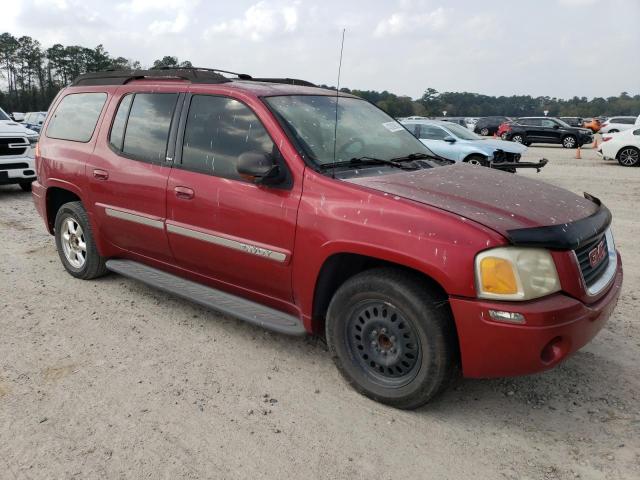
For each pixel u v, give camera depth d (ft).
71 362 12.60
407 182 11.38
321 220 10.98
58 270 19.08
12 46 291.17
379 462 9.33
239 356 13.02
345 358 11.37
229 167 12.78
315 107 13.56
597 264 10.74
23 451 9.48
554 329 9.24
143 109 15.16
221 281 13.62
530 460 9.41
